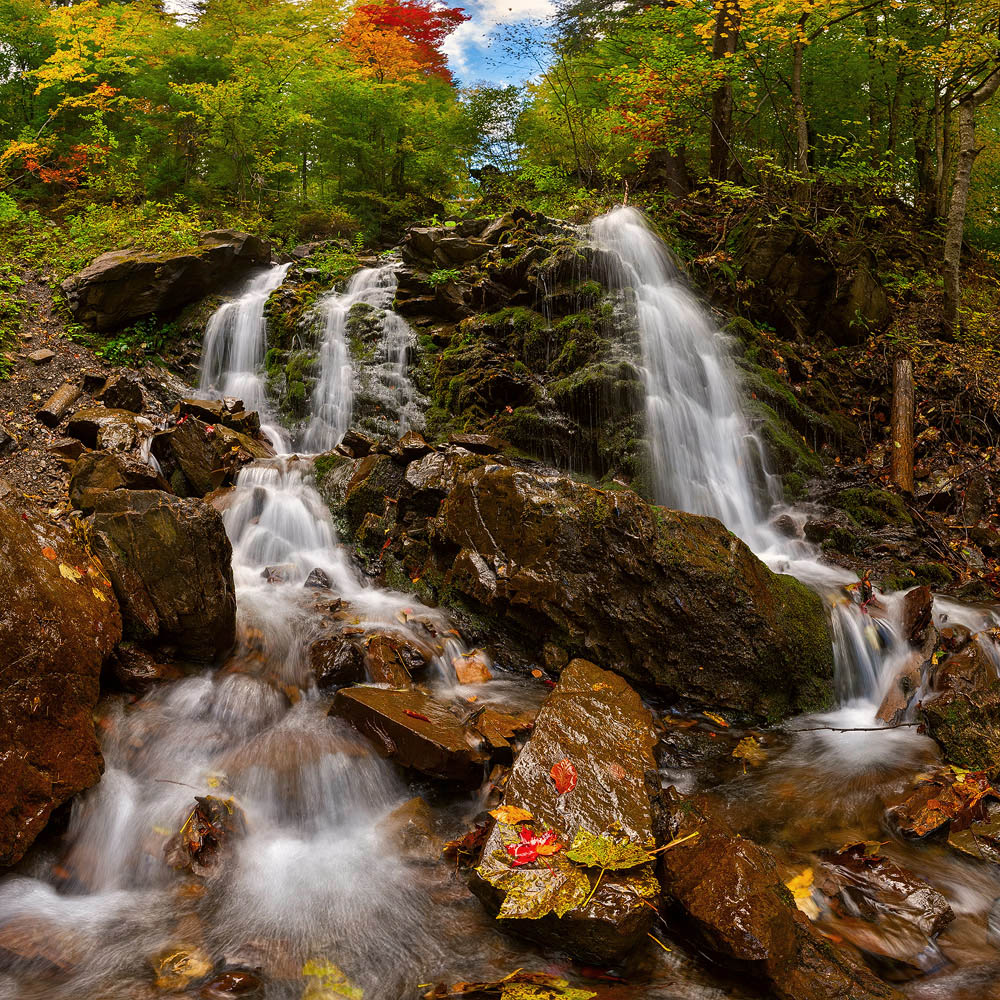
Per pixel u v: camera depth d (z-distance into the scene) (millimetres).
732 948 2600
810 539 6863
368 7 17391
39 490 5711
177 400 8367
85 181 14781
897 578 6094
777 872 3059
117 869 3205
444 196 16906
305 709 4195
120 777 3527
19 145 13133
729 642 4734
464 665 4848
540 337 8086
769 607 4871
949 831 3545
